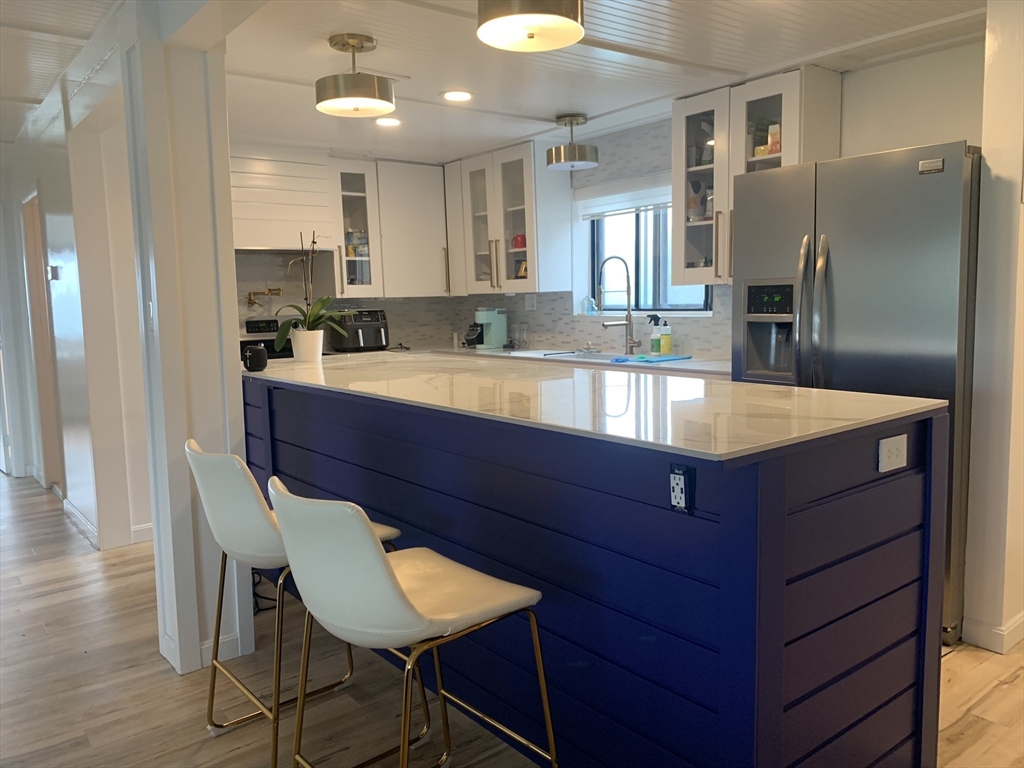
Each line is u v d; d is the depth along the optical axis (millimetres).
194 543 2717
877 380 2893
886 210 2816
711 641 1587
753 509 1469
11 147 5398
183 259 2625
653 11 2902
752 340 3359
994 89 2639
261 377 3094
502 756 2188
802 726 1656
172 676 2717
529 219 5215
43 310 5367
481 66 3523
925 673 1978
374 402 2354
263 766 2170
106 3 2766
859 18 3010
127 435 4211
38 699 2572
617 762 1860
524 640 2141
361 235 5562
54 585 3645
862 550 1769
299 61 3387
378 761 2105
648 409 1895
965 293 2693
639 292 5164
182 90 2584
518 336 6059
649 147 4824
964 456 2787
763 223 3209
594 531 1854
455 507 2318
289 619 3199
